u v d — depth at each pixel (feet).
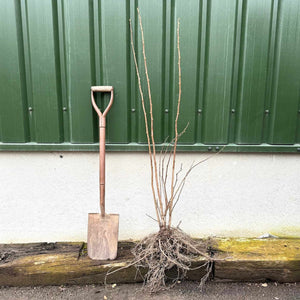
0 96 7.50
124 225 8.38
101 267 7.30
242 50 7.52
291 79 7.70
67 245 8.16
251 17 7.35
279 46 7.54
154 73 7.54
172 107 7.77
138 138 7.88
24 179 8.05
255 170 8.21
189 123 7.80
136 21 7.35
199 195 8.29
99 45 7.43
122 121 7.73
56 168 8.03
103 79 7.52
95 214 7.52
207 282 7.48
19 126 7.64
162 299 6.91
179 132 7.84
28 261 7.38
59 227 8.34
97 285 7.38
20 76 7.43
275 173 8.25
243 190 8.31
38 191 8.13
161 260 7.05
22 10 7.23
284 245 7.98
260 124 7.86
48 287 7.30
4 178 8.03
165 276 7.41
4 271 7.19
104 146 7.25
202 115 7.84
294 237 8.52
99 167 7.65
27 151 7.90
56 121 7.64
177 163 8.09
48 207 8.22
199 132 7.92
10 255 7.64
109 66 7.47
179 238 7.27
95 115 7.77
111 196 8.21
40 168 8.01
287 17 7.41
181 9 7.30
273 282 7.51
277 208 8.44
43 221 8.29
